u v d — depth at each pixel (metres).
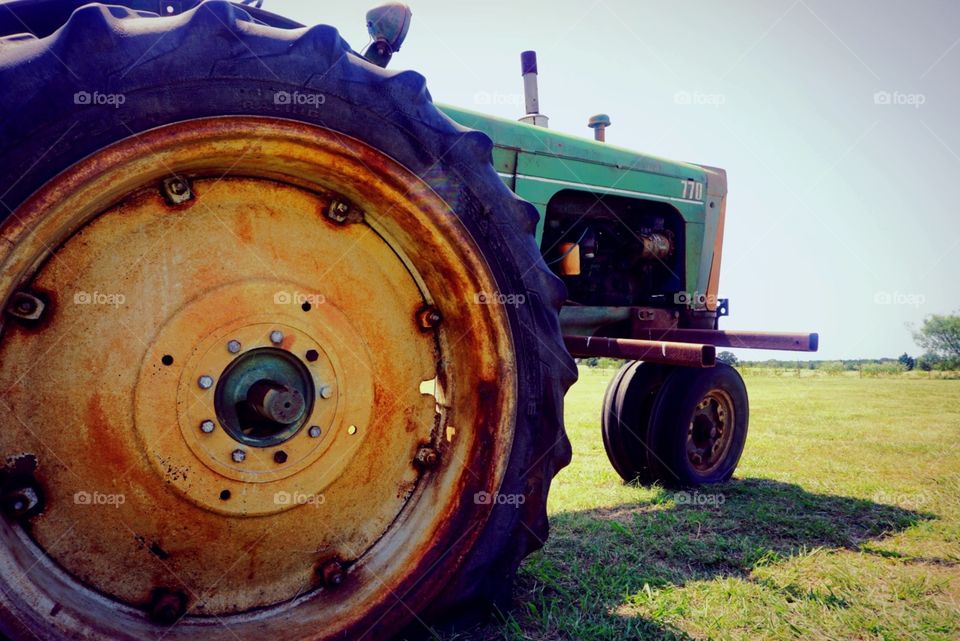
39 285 1.40
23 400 1.38
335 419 1.74
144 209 1.52
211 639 1.53
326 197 1.77
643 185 3.98
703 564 2.58
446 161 1.81
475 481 1.86
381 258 1.87
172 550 1.54
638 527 3.02
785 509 3.41
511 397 1.88
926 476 4.27
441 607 1.80
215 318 1.57
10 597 1.25
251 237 1.65
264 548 1.66
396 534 1.83
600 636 1.92
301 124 1.58
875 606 2.17
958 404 10.75
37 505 1.39
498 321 1.86
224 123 1.48
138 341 1.49
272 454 1.64
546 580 2.28
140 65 1.41
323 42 1.63
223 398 1.59
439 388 1.95
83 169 1.33
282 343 1.66
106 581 1.47
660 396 3.87
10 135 1.28
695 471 3.91
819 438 6.01
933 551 2.75
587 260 3.85
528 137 3.34
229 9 1.52
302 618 1.64
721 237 4.58
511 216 1.94
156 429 1.50
